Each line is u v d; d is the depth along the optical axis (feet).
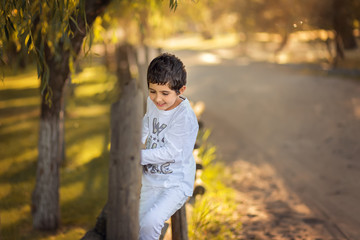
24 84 50.78
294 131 28.43
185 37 190.80
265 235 13.58
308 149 24.16
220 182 18.04
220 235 13.09
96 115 34.35
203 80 58.90
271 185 18.81
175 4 8.13
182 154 7.39
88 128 30.25
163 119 7.38
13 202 17.63
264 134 28.22
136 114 6.64
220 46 133.80
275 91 45.73
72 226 15.61
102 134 28.78
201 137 20.76
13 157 23.68
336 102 37.06
